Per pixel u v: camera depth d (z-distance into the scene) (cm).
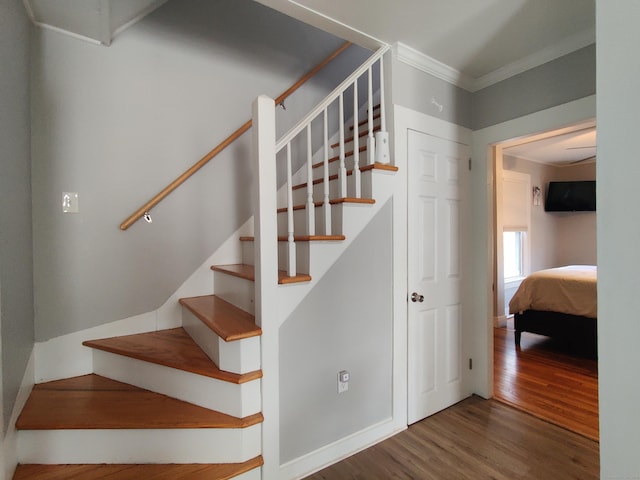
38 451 148
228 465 150
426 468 170
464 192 243
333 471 170
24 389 162
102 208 201
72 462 149
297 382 166
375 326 194
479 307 246
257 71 258
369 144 196
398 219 202
